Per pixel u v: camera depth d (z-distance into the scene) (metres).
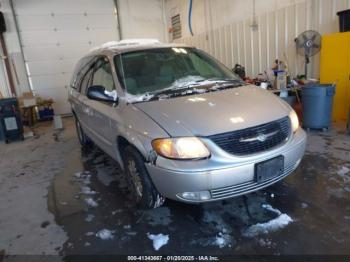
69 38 8.97
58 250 2.13
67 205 2.82
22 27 8.42
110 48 3.32
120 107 2.61
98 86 2.82
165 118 2.20
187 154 1.99
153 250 2.04
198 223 2.31
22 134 5.92
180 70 3.03
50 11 8.64
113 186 3.17
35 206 2.87
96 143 3.62
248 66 6.66
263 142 2.09
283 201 2.52
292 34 5.39
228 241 2.06
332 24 4.69
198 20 8.32
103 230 2.33
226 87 2.76
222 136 2.01
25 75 8.65
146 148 2.16
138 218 2.46
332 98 4.25
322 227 2.12
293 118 2.42
